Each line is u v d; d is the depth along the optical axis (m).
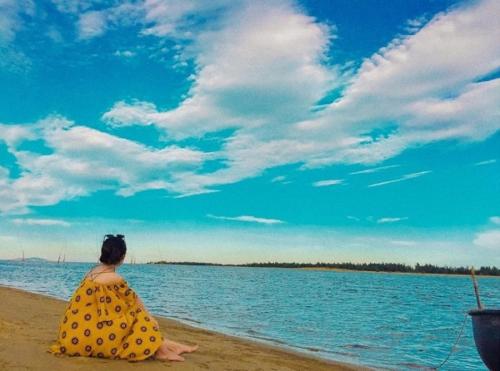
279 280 83.50
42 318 10.34
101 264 6.27
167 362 6.09
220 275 100.56
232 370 6.33
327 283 76.38
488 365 7.38
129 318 6.07
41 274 64.38
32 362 5.26
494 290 67.19
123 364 5.67
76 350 5.79
